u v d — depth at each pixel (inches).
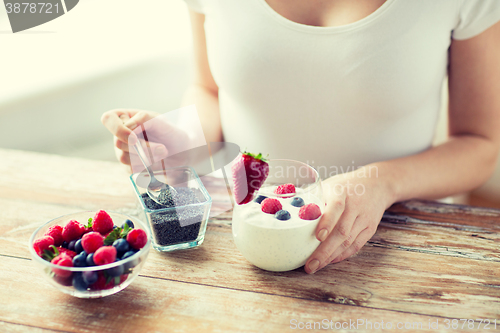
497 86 28.4
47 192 28.2
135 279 21.7
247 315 20.1
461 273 22.1
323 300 20.8
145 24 77.5
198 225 23.2
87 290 20.1
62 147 66.8
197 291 21.1
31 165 31.3
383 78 27.5
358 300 20.8
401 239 24.3
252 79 29.1
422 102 29.0
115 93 71.4
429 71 27.8
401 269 22.4
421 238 24.4
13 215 26.0
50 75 64.4
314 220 21.2
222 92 32.7
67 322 19.7
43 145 65.6
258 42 28.4
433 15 26.6
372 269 22.3
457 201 46.6
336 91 28.5
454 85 29.8
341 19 27.6
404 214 26.2
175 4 75.8
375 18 26.7
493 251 23.5
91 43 72.4
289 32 27.8
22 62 65.9
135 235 20.6
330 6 27.6
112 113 25.6
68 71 66.1
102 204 27.2
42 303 20.5
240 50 28.9
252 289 21.3
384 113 28.5
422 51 27.2
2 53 65.2
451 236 24.5
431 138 31.5
